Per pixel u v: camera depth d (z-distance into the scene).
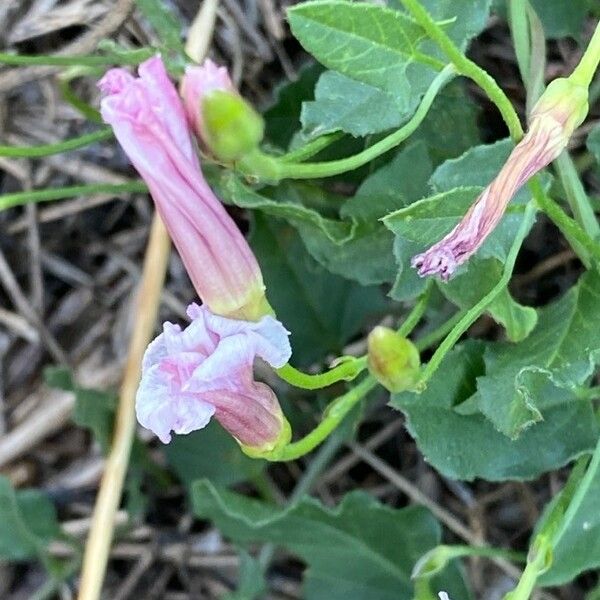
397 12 0.09
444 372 0.11
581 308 0.10
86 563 0.13
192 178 0.08
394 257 0.12
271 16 0.14
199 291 0.09
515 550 0.14
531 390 0.10
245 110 0.08
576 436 0.11
